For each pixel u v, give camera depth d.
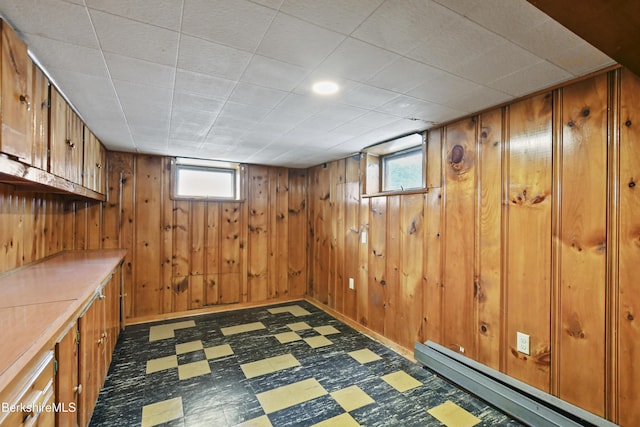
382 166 3.59
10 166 1.28
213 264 4.27
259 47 1.40
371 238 3.45
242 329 3.55
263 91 1.90
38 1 1.08
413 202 2.87
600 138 1.63
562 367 1.78
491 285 2.16
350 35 1.30
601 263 1.62
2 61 1.17
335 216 4.17
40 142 1.60
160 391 2.25
